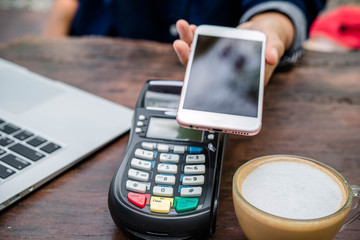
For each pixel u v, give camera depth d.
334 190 0.35
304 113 0.64
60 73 0.77
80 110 0.61
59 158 0.49
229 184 0.47
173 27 1.16
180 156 0.44
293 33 0.79
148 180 0.41
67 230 0.40
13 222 0.41
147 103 0.51
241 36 0.49
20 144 0.51
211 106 0.43
